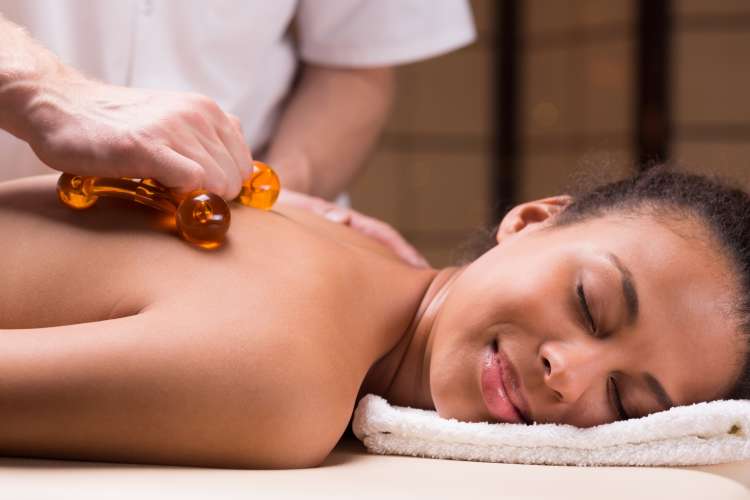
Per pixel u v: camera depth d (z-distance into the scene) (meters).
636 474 1.13
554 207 1.60
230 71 1.86
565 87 5.14
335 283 1.28
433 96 5.28
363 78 2.08
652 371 1.30
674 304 1.31
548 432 1.22
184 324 1.10
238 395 1.08
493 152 5.25
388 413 1.26
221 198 1.19
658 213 1.40
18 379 1.03
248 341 1.11
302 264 1.26
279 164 1.93
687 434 1.21
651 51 4.92
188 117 1.22
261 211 1.35
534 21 5.20
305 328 1.16
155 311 1.11
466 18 2.16
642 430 1.21
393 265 1.48
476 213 5.27
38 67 1.20
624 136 5.00
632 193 1.46
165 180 1.17
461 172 5.29
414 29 2.08
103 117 1.18
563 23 5.13
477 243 1.68
